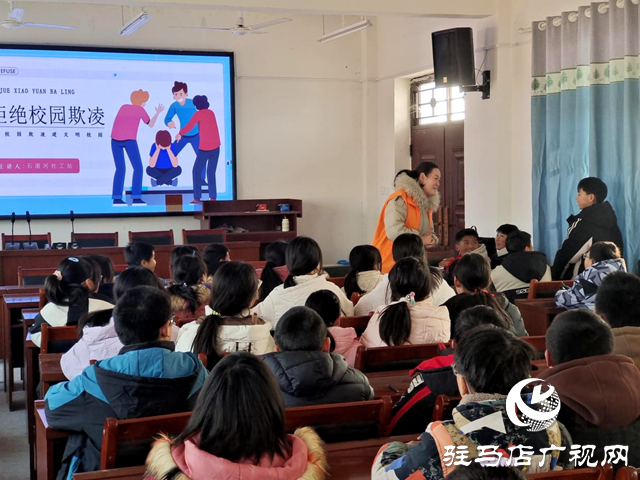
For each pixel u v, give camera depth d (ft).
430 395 7.47
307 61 32.76
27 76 28.89
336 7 21.90
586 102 20.01
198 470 5.01
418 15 23.06
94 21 29.66
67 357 9.57
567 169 20.65
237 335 9.20
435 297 12.82
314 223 33.47
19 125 28.94
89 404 7.16
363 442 7.01
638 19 18.17
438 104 30.25
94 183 29.99
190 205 31.22
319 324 7.65
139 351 7.07
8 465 12.53
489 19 23.76
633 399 5.99
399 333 10.25
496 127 23.73
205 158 31.30
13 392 16.98
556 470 5.24
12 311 16.87
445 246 30.17
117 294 10.88
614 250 13.94
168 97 30.66
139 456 6.64
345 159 33.71
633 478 5.03
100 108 29.86
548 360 7.79
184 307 12.32
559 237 21.20
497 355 5.57
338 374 7.51
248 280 9.49
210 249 16.75
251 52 31.89
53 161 29.43
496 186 23.89
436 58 23.88
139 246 16.02
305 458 5.34
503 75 23.50
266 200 31.86
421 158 31.50
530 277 16.44
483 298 11.02
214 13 31.19
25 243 25.73
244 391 5.09
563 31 20.45
